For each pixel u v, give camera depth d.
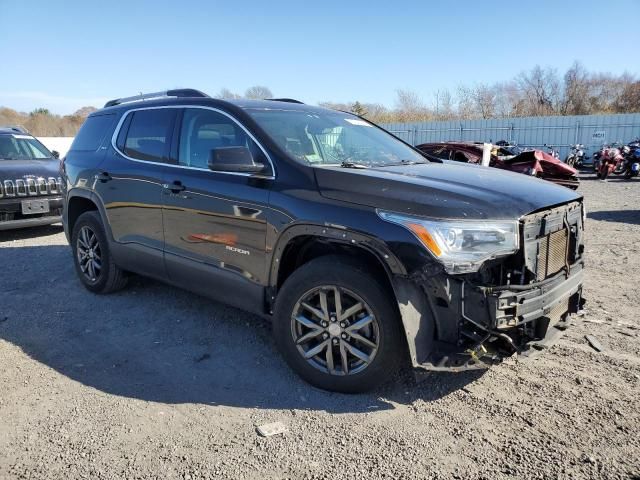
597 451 2.72
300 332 3.41
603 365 3.67
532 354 3.13
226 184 3.74
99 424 3.02
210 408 3.19
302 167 3.45
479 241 2.87
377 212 3.02
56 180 8.30
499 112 48.81
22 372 3.66
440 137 29.91
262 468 2.63
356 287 3.12
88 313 4.81
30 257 7.00
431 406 3.18
